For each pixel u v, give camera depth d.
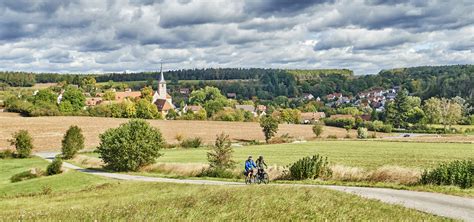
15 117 127.88
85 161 68.31
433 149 74.50
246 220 13.66
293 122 172.50
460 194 23.16
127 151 52.53
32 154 84.56
